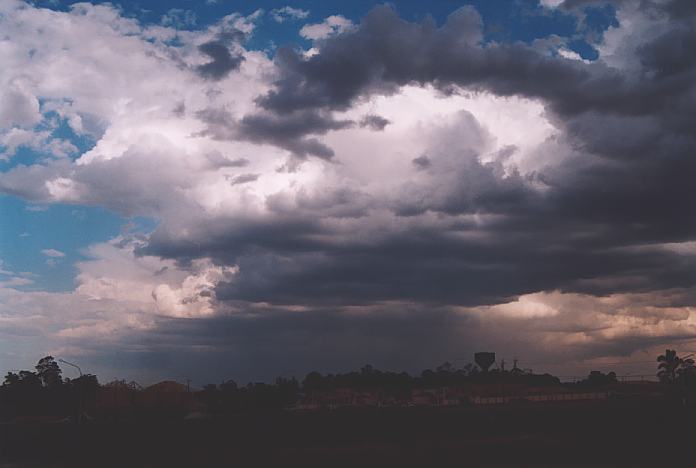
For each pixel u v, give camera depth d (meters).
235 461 37.06
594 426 48.12
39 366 86.44
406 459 35.53
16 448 43.00
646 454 34.69
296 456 38.12
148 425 48.34
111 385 75.56
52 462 38.75
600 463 32.19
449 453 37.38
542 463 32.69
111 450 42.62
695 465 31.28
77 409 71.12
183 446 43.81
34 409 79.88
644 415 50.00
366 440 45.78
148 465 36.72
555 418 52.59
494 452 36.88
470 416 53.09
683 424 45.09
